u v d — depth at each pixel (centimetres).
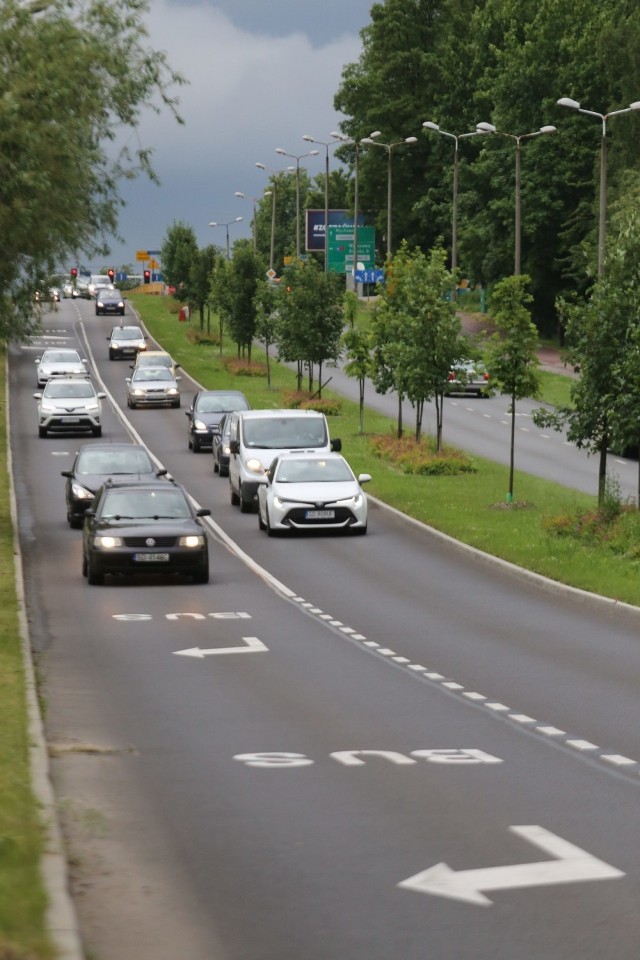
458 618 6156
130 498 7700
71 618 6200
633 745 3522
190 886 2302
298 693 4341
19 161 7812
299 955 1966
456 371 13275
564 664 4919
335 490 9544
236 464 11106
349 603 6669
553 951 1966
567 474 12938
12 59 7988
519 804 2870
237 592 7081
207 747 3509
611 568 7319
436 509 10275
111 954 1984
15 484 12462
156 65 8456
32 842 2423
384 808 2841
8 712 3812
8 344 8950
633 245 8525
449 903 2189
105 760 3350
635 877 2320
